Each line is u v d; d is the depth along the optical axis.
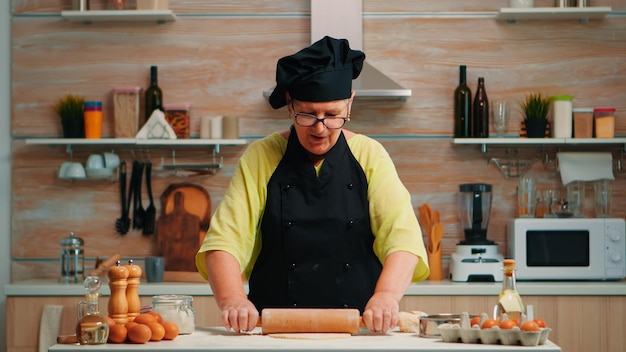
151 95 4.50
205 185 4.56
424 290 4.00
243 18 4.57
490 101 4.57
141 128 4.54
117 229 4.56
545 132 4.45
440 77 4.56
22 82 4.60
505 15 4.46
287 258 2.31
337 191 2.30
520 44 4.57
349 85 2.21
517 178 4.55
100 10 4.52
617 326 4.01
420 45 4.56
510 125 4.57
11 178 4.60
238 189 2.28
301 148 2.31
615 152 4.57
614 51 4.57
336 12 4.45
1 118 4.60
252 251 2.37
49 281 4.38
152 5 4.46
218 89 4.57
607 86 4.57
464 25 4.56
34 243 4.59
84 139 4.39
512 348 1.77
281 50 4.57
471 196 4.35
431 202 4.55
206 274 2.31
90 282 1.89
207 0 4.58
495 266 4.21
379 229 2.28
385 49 4.55
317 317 1.98
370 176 2.32
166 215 4.54
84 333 1.84
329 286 2.32
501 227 4.54
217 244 2.19
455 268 4.25
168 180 4.58
